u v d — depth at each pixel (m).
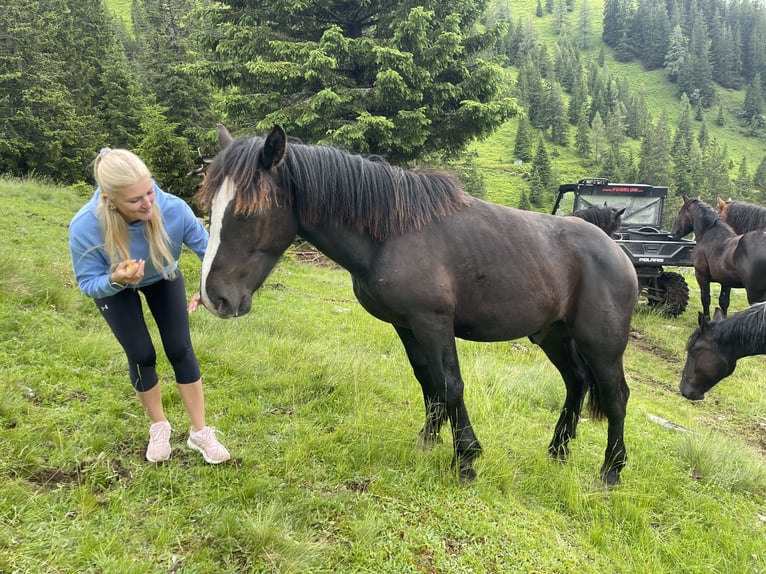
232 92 13.07
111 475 2.36
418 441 3.16
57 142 19.23
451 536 2.39
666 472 3.49
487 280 2.73
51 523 2.01
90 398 2.99
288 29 12.64
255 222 2.25
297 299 7.07
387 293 2.58
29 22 20.34
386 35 12.51
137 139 22.09
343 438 3.04
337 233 2.57
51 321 3.97
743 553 2.72
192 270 6.81
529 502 2.87
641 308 10.30
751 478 3.59
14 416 2.62
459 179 2.95
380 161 2.77
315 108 11.15
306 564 2.03
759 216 9.27
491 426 3.62
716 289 13.40
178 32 23.91
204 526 2.15
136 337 2.32
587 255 3.02
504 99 12.25
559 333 3.37
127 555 1.90
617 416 3.19
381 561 2.15
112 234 2.03
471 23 13.32
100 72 27.52
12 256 4.95
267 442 2.91
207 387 3.50
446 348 2.67
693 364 4.52
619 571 2.44
